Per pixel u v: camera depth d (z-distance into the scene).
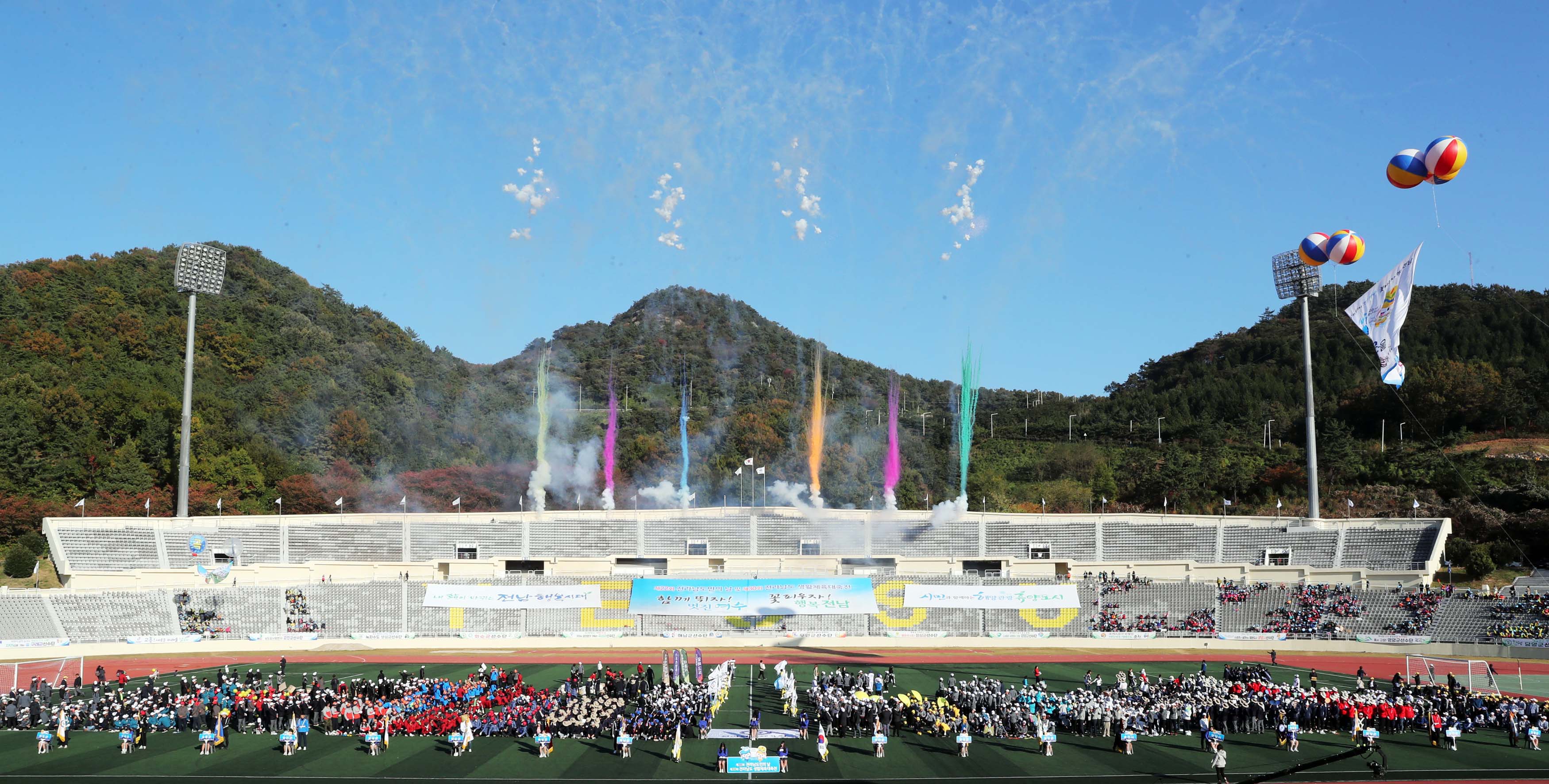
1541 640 104.69
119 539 126.56
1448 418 199.88
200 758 62.28
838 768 60.88
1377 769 59.03
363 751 64.19
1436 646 108.81
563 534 140.50
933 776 59.19
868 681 81.38
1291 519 135.12
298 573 128.75
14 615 107.38
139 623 110.75
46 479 150.12
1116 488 196.75
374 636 114.38
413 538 138.75
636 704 74.94
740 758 59.88
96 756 62.75
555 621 119.06
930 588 123.56
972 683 76.81
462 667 97.81
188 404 135.50
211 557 130.62
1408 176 66.75
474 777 58.25
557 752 64.19
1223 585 125.38
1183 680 78.62
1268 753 64.88
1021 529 140.12
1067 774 59.72
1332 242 114.69
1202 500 185.62
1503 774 59.53
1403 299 110.88
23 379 161.50
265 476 171.88
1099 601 123.50
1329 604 118.94
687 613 119.00
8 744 65.88
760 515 141.50
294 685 85.56
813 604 120.69
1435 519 128.62
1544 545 143.25
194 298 138.00
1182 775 59.62
